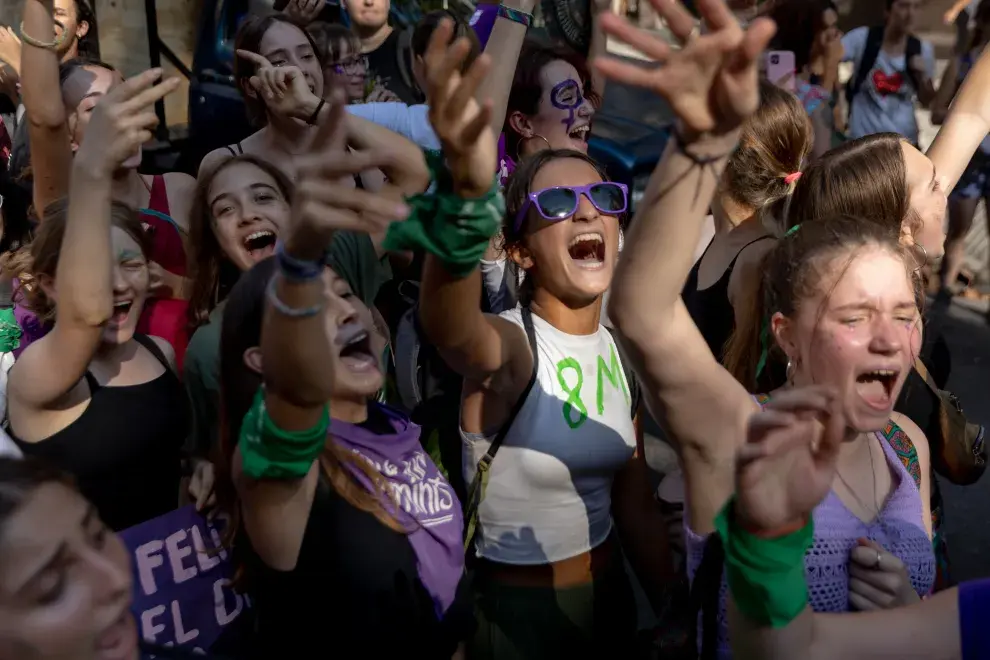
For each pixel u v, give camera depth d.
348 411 1.91
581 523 2.28
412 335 2.83
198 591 2.07
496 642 2.26
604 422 2.27
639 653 2.44
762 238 2.66
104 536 1.24
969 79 3.17
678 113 1.24
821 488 1.12
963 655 1.21
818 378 1.77
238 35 3.46
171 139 6.28
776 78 4.66
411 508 1.90
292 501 1.66
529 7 2.86
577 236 2.26
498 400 2.22
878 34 6.84
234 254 2.74
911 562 1.76
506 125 3.62
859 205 2.32
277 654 1.81
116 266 2.30
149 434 2.39
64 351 2.12
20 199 3.64
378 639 1.81
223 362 1.79
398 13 5.59
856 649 1.19
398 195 2.08
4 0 6.05
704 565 1.58
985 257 7.79
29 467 1.24
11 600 1.14
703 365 1.51
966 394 5.56
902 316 1.73
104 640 1.20
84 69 3.46
